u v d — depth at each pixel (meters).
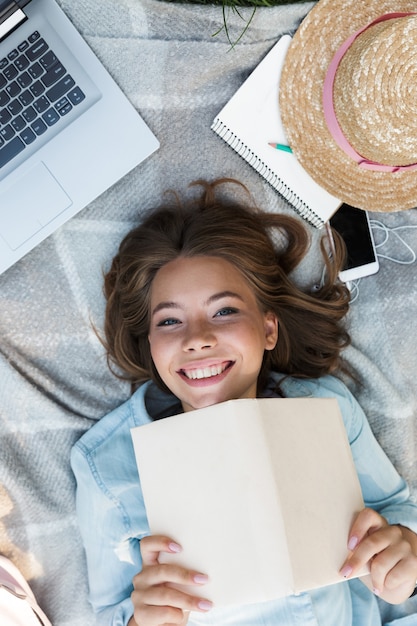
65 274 1.21
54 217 1.11
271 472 0.86
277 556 0.85
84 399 1.25
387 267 1.28
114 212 1.21
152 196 1.21
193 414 0.88
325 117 1.13
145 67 1.16
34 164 1.10
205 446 0.88
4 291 1.19
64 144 1.10
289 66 1.15
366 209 1.20
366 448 1.22
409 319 1.28
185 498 0.89
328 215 1.21
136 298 1.19
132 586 1.21
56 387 1.22
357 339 1.29
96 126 1.09
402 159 1.08
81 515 1.20
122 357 1.23
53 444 1.23
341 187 1.19
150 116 1.18
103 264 1.22
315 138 1.16
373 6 1.13
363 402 1.29
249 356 1.08
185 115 1.19
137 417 1.20
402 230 1.27
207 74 1.17
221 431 0.87
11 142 1.09
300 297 1.23
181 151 1.20
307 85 1.14
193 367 1.07
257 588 0.86
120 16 1.13
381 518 0.96
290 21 1.16
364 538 0.96
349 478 0.94
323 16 1.13
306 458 0.90
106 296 1.21
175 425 0.89
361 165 1.14
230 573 0.87
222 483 0.87
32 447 1.22
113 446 1.20
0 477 1.20
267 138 1.18
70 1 1.12
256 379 1.15
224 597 0.88
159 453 0.91
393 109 1.03
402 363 1.29
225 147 1.21
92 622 1.26
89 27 1.13
